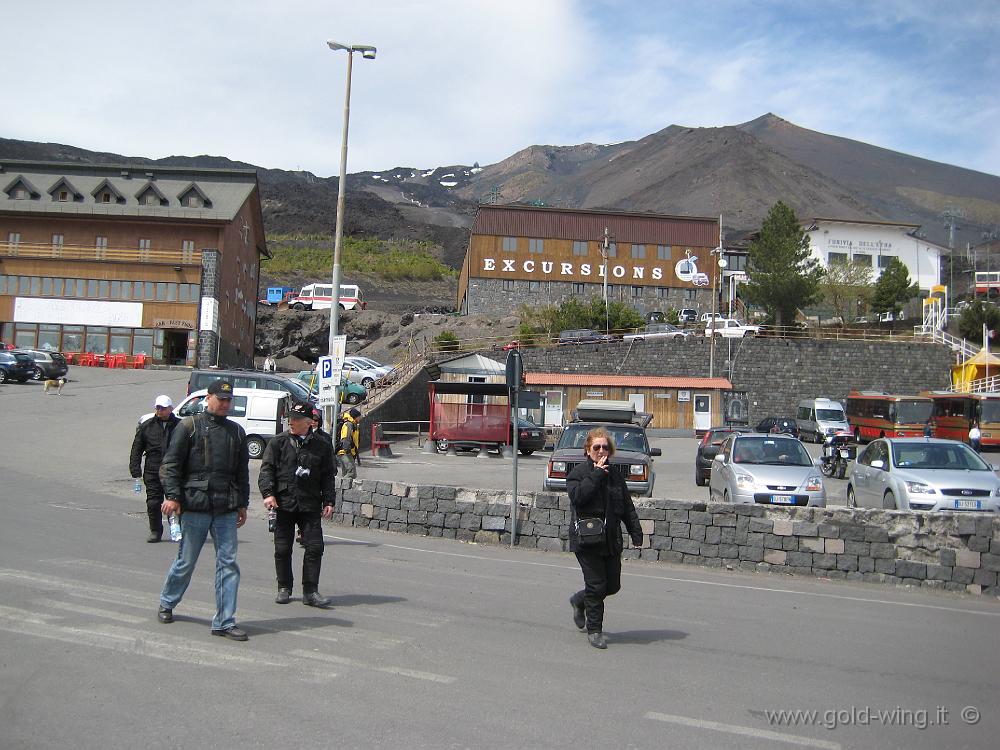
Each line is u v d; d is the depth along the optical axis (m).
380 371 47.19
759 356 57.94
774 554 12.22
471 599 9.02
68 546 10.73
